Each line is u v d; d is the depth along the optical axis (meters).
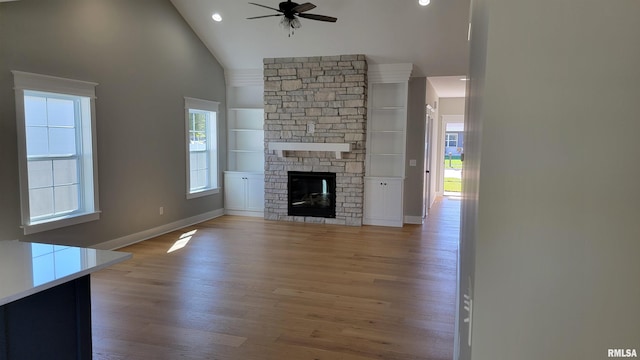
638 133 0.59
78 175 4.98
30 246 2.41
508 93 0.62
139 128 5.79
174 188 6.59
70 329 2.16
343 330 3.21
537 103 0.62
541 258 0.63
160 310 3.55
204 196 7.42
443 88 8.94
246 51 7.29
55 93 4.53
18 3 4.14
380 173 7.53
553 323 0.64
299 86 7.22
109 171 5.29
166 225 6.45
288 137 7.36
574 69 0.60
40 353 2.02
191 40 6.88
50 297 2.05
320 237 6.27
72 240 4.81
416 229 6.91
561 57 0.60
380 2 5.83
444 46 6.45
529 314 0.65
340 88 7.03
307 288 4.11
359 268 4.77
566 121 0.61
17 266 2.03
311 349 2.92
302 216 7.43
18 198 4.18
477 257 0.66
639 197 0.60
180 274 4.49
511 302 0.65
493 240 0.65
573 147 0.61
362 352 2.89
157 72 6.11
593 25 0.59
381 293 3.99
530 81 0.62
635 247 0.61
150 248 5.52
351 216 7.19
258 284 4.20
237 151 8.27
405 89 7.04
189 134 7.00
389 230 6.81
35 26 4.30
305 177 7.38
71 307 2.16
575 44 0.60
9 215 4.11
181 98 6.67
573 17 0.60
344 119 7.06
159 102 6.17
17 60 4.15
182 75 6.67
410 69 6.91
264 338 3.07
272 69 7.34
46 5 4.41
